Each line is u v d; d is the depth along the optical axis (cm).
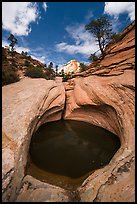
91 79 1923
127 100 1295
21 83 1923
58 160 1140
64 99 1902
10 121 1088
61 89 1978
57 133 1579
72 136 1527
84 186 852
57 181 930
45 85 1850
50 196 750
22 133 1013
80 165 1086
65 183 919
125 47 1970
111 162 948
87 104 1758
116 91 1464
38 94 1570
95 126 1762
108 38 3244
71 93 2102
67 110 2030
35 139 1429
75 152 1247
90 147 1334
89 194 775
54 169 1036
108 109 1524
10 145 888
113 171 838
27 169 978
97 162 1126
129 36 2225
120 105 1332
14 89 1673
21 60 4550
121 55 1995
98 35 3225
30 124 1170
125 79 1497
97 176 877
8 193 681
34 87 1742
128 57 1819
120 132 1285
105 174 855
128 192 705
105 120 1694
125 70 1688
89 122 1861
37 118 1380
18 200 719
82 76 2370
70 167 1065
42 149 1278
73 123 1848
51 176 965
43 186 809
